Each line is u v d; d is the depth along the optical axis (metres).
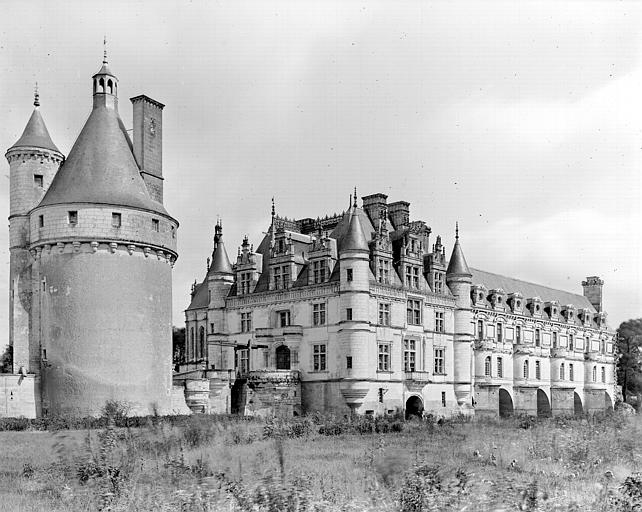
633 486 19.36
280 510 17.94
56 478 25.42
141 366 50.22
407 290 70.44
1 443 35.22
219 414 57.03
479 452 32.91
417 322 71.75
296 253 71.62
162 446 32.44
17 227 54.41
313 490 21.88
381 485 22.30
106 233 49.50
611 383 121.06
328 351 65.19
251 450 33.44
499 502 18.14
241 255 74.56
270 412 58.19
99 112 53.78
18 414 47.72
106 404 46.97
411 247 72.75
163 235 53.12
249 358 71.69
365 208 76.56
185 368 88.38
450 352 76.31
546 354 102.62
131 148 55.53
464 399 77.00
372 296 65.69
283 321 69.88
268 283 72.19
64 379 48.25
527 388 96.25
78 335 48.56
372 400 64.12
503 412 93.69
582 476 25.05
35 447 33.81
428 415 63.31
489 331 90.81
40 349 50.06
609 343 122.06
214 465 27.88
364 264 64.50
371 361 64.56
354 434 45.84
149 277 51.66
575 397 110.50
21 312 53.62
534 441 35.34
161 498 20.59
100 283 49.25
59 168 54.28
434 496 18.78
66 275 49.25
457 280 78.56
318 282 67.12
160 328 52.31
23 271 54.22
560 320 108.44
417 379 69.31
